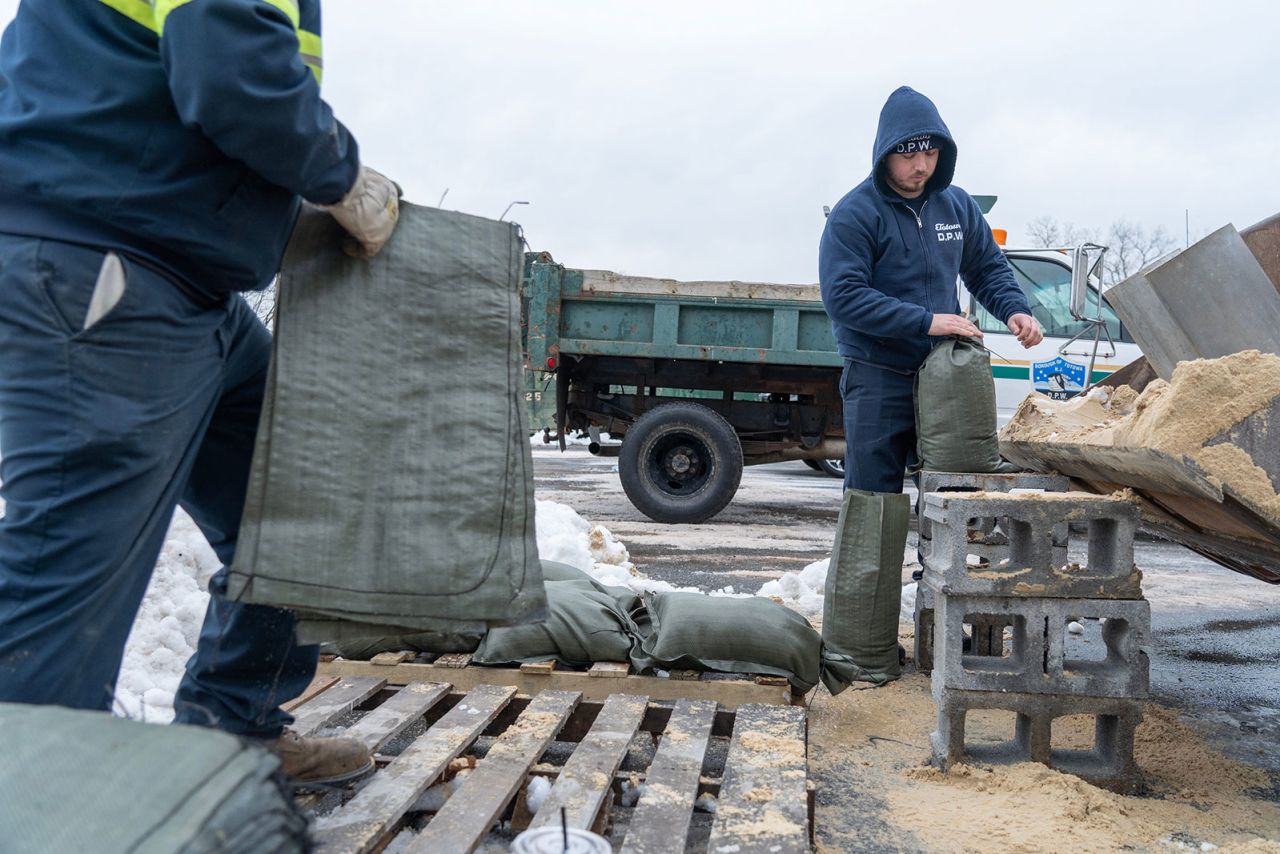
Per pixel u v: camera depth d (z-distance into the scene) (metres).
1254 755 2.96
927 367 3.57
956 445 3.54
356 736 2.48
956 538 2.63
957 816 2.37
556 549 5.00
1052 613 2.63
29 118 1.58
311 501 1.82
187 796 1.06
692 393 8.59
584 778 2.23
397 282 1.91
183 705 2.10
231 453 2.07
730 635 3.07
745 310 7.82
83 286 1.57
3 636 1.54
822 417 8.27
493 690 2.86
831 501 10.15
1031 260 9.16
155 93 1.61
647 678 3.03
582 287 7.85
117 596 1.67
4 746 1.15
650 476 7.96
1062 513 2.61
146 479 1.67
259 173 1.66
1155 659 4.15
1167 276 2.83
